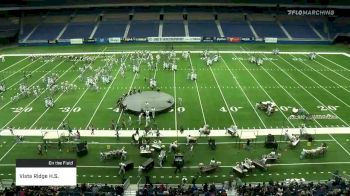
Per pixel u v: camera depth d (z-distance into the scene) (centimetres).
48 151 2512
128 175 2239
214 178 2202
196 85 3775
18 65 4588
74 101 3366
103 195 1761
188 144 2583
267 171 2278
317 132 2766
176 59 4797
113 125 2848
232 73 4184
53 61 4738
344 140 2655
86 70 4294
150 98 3341
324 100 3384
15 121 2962
